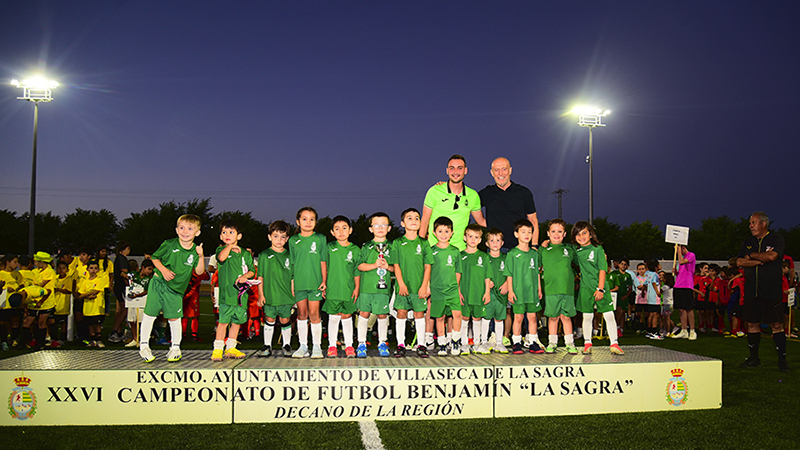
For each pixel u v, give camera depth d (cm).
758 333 659
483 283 545
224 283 473
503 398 421
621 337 1091
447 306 518
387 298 507
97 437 362
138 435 367
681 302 1047
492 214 628
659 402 441
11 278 880
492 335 602
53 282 899
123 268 952
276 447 343
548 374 426
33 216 2269
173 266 454
